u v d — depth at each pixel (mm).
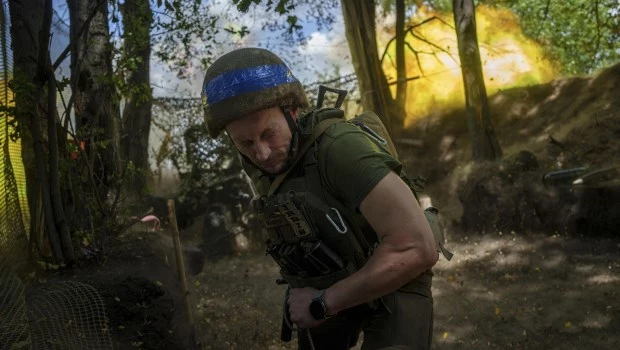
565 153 13164
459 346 5637
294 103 2096
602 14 17719
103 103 5430
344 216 2102
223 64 2043
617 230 8719
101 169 5242
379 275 1958
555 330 5805
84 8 5582
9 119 4148
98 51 5539
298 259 2172
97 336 3027
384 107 14359
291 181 2119
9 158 3875
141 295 3574
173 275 4656
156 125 13805
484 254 8906
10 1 4270
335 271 2127
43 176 4160
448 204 13781
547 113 14969
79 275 3904
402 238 1946
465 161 14859
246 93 1996
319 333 2430
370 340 2191
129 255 4520
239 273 9305
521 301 6750
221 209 11539
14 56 4297
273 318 6652
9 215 3773
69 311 3072
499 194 9891
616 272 7438
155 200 10289
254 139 2045
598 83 14633
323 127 2094
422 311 2221
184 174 13594
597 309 6266
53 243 4148
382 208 1952
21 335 2725
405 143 15500
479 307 6668
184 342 4027
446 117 16172
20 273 3674
